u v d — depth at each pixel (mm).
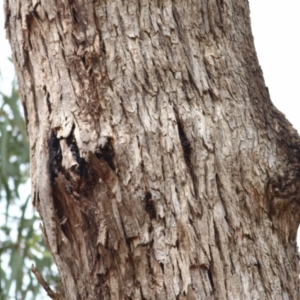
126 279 2904
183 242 2900
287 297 2949
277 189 2990
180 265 2889
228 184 2957
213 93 3014
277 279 2945
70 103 2982
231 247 2922
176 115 2969
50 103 3012
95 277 2930
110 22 3014
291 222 3021
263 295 2916
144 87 2977
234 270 2910
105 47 3000
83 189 2934
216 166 2959
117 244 2908
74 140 2953
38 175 2994
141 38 3010
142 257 2898
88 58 2992
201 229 2914
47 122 3000
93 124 2955
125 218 2908
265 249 2955
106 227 2916
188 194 2926
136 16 3021
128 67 2986
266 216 2979
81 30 3014
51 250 2998
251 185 2975
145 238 2902
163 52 3008
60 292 2988
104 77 2979
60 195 2969
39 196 2990
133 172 2924
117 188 2918
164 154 2941
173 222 2908
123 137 2941
